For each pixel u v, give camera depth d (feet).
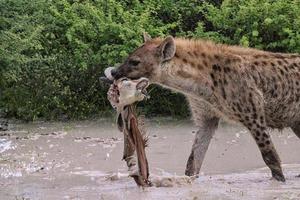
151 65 35.65
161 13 57.47
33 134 47.52
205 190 30.96
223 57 36.29
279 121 37.55
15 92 53.06
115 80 34.12
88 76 53.98
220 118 37.32
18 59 50.11
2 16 51.93
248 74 36.09
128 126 32.04
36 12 53.72
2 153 41.47
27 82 53.31
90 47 54.54
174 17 57.31
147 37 37.45
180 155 40.81
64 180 34.01
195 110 37.11
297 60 37.76
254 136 36.04
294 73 37.19
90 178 34.42
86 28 54.70
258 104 35.94
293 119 37.78
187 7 57.52
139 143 32.01
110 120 52.26
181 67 35.73
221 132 47.75
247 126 36.14
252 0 54.70
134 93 31.81
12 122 52.37
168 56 35.47
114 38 54.75
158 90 53.26
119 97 31.99
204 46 36.58
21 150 42.27
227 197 29.35
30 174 35.65
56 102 52.95
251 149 42.60
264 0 55.01
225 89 35.86
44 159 39.58
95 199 29.37
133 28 54.03
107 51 53.62
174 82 35.91
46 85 53.26
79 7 55.93
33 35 50.67
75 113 53.16
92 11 55.16
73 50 54.85
